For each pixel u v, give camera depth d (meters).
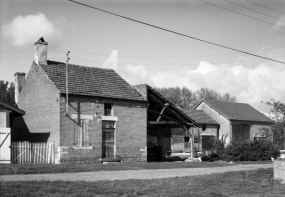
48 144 25.62
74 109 26.25
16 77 32.78
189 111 49.31
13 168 18.73
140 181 15.40
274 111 33.34
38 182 13.71
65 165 21.73
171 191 13.46
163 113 32.88
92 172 19.27
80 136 26.34
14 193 11.38
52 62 29.66
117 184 14.38
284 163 16.47
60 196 11.39
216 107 48.53
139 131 29.50
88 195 11.75
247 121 48.44
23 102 30.91
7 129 23.89
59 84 26.55
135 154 29.05
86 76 28.98
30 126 29.28
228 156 33.69
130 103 29.27
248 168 23.72
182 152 43.94
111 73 31.08
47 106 27.03
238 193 14.02
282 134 34.25
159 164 24.70
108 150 27.77
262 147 33.97
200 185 15.13
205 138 46.19
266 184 16.06
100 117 27.45
